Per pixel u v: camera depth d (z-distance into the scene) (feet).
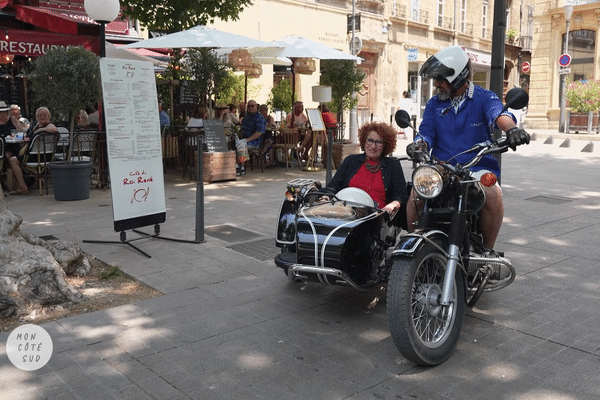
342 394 10.26
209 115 38.91
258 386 10.53
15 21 39.06
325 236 12.96
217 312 14.05
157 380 10.73
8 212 15.33
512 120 11.82
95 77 27.12
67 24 32.71
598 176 37.73
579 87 82.89
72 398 10.10
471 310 14.15
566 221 23.93
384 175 15.06
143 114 19.43
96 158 33.04
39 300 13.96
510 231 22.16
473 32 104.06
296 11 70.18
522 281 16.30
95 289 15.67
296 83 71.20
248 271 17.17
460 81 12.79
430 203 11.99
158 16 40.40
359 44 61.46
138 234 21.13
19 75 44.75
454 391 10.35
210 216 24.80
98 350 11.95
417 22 88.94
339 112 44.14
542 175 38.14
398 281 10.75
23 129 35.12
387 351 11.98
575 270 17.28
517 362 11.44
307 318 13.71
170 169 40.47
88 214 24.89
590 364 11.32
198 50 38.52
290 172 39.70
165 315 13.84
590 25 89.92
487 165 13.19
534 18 95.55
